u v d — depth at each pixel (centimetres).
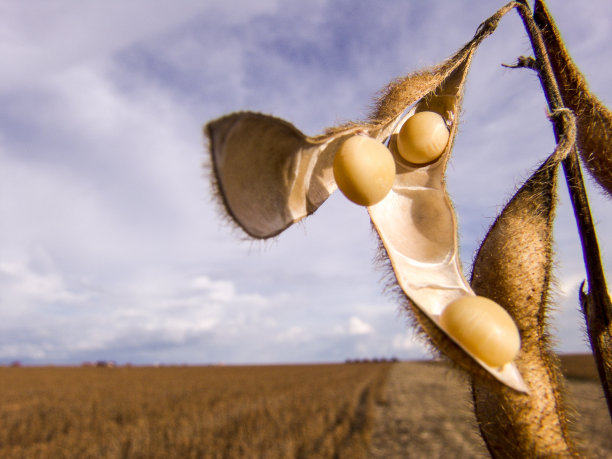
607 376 5
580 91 5
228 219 5
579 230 5
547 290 5
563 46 5
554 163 5
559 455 5
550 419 5
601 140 5
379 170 5
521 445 5
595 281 5
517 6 5
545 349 5
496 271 5
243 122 5
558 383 5
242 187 5
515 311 5
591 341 5
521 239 5
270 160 5
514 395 5
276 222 5
